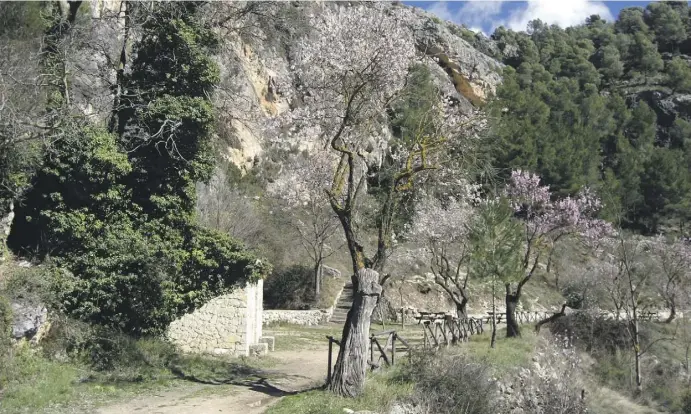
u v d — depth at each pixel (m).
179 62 17.55
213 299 16.84
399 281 33.84
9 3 18.19
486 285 21.55
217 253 16.80
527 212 26.17
